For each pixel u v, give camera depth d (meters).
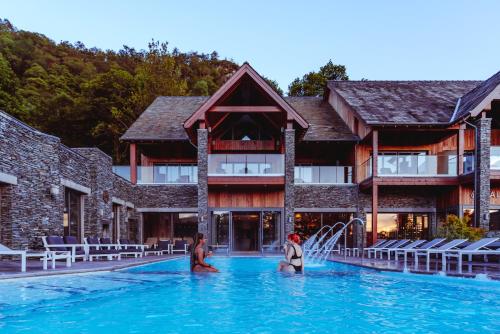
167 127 24.30
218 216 22.33
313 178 23.06
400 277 10.52
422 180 20.86
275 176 20.62
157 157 24.86
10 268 10.16
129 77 42.03
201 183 20.08
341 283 9.55
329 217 23.17
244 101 22.66
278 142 23.75
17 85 38.06
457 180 20.80
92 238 15.62
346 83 27.17
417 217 23.36
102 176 18.48
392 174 21.19
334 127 24.36
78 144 40.03
